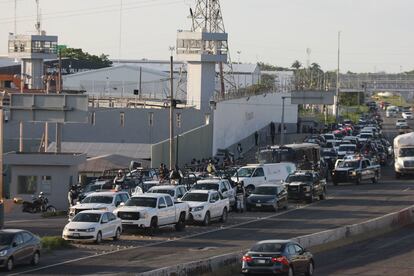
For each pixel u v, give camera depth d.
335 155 150.50
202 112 158.25
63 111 78.12
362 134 189.00
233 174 107.00
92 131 157.62
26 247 53.78
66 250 62.03
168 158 135.12
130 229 71.81
